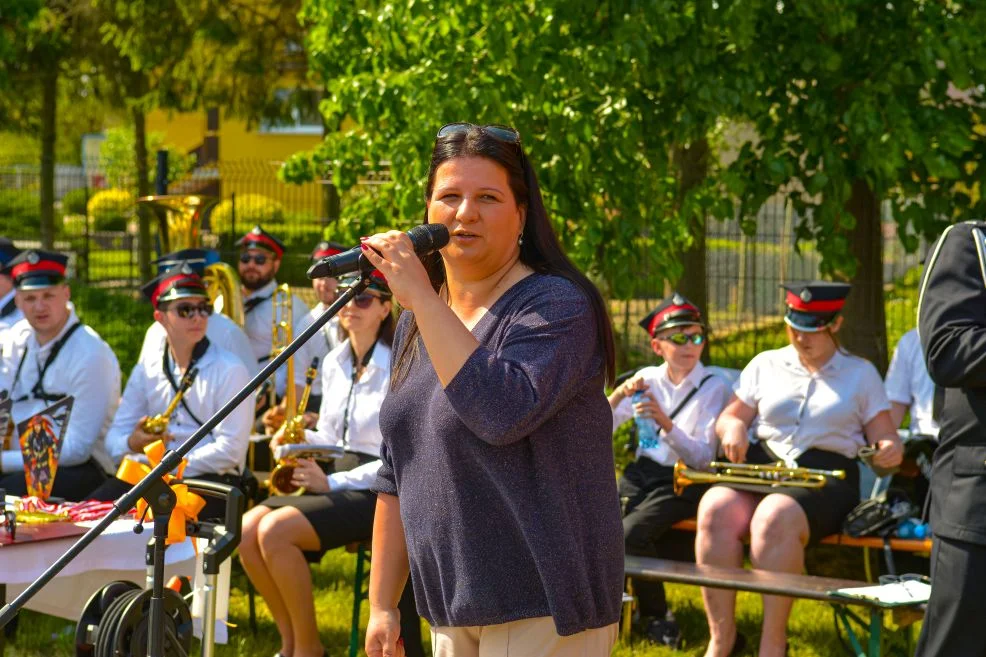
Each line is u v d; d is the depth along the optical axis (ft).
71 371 55.11
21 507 40.37
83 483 54.39
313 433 50.26
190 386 51.67
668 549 52.54
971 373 29.14
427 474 23.29
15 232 163.53
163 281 52.21
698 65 65.77
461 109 62.28
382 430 24.39
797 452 50.16
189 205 81.46
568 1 63.62
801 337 49.93
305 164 75.82
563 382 21.89
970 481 29.96
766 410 51.13
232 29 132.36
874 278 78.54
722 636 47.09
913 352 53.57
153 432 50.83
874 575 48.60
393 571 26.04
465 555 22.75
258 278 69.77
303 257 128.88
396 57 69.82
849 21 64.13
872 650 40.19
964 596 29.96
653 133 68.85
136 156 157.17
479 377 21.34
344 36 72.38
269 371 24.36
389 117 67.72
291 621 46.24
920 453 49.29
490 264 23.39
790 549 46.62
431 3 63.67
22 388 55.67
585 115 63.87
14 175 161.99
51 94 154.92
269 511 45.70
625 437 78.69
